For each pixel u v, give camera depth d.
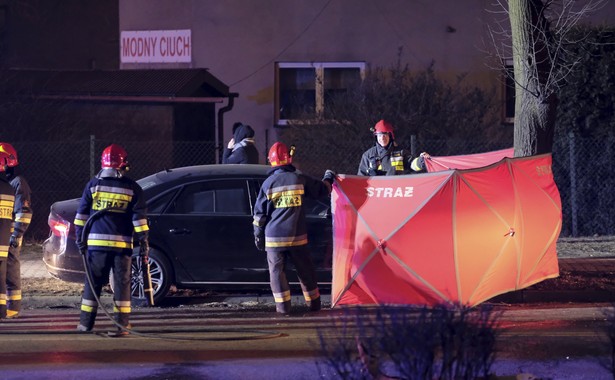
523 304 27.34
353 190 24.34
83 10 65.75
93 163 36.84
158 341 21.78
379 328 13.62
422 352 12.98
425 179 23.56
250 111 55.47
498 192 24.09
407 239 23.62
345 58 55.25
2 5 64.69
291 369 18.67
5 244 24.27
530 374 16.92
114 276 22.31
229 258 26.48
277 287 25.03
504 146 43.12
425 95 45.00
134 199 22.34
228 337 22.12
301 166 43.88
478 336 13.30
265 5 55.25
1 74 46.97
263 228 25.11
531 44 28.75
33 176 41.50
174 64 55.91
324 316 25.05
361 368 14.23
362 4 55.03
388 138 28.38
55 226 26.69
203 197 26.75
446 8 54.59
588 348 20.45
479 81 54.28
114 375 18.36
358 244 24.16
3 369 18.91
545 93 28.88
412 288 23.78
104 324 24.33
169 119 45.84
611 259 32.81
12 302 25.16
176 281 26.52
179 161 46.12
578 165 39.38
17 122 44.66
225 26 55.47
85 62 65.75
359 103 44.50
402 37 55.00
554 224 26.61
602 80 39.25
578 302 27.70
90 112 45.78
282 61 55.31
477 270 23.70
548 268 26.89
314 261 26.59
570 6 36.41
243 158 32.78
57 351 20.69
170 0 55.84
